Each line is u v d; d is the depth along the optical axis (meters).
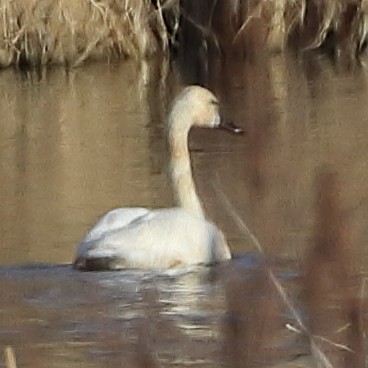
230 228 14.68
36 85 26.92
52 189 18.00
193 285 12.56
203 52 26.81
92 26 28.75
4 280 13.02
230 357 9.48
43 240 15.14
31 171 19.34
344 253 7.45
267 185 7.96
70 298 12.22
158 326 11.20
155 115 23.28
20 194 17.81
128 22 28.94
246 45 9.71
